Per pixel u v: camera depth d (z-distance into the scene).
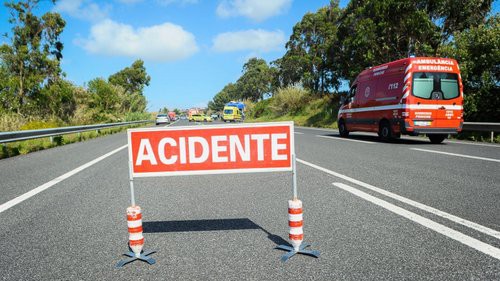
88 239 3.29
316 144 11.89
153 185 5.85
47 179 6.50
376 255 2.75
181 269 2.61
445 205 4.12
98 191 5.40
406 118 11.27
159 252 2.96
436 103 11.32
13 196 5.14
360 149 10.18
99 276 2.53
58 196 5.09
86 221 3.86
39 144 13.15
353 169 6.82
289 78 61.12
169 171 3.09
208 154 3.09
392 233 3.23
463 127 13.33
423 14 20.06
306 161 7.98
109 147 12.61
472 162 7.36
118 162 8.59
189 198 4.88
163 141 3.08
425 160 7.77
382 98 12.59
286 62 58.62
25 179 6.56
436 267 2.52
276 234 3.32
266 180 6.02
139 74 75.69
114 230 3.54
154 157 3.09
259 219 3.80
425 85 11.28
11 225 3.74
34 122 17.98
